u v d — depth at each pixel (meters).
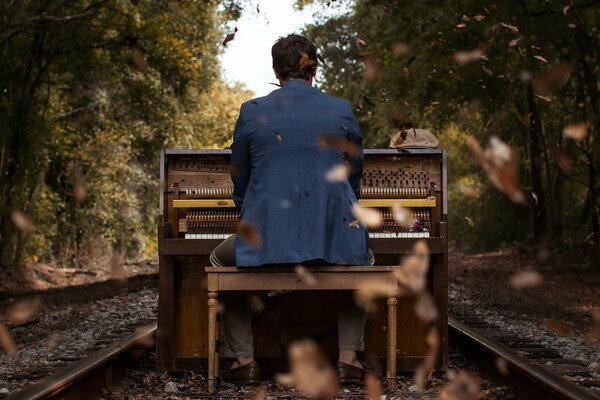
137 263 33.03
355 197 5.20
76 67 25.84
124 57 29.61
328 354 5.81
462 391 2.77
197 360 5.85
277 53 5.46
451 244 46.06
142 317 11.09
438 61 19.44
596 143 23.55
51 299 16.59
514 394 5.17
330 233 5.10
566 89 22.69
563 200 29.89
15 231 23.86
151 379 5.73
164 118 36.00
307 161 5.11
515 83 20.12
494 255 33.81
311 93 5.31
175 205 5.65
